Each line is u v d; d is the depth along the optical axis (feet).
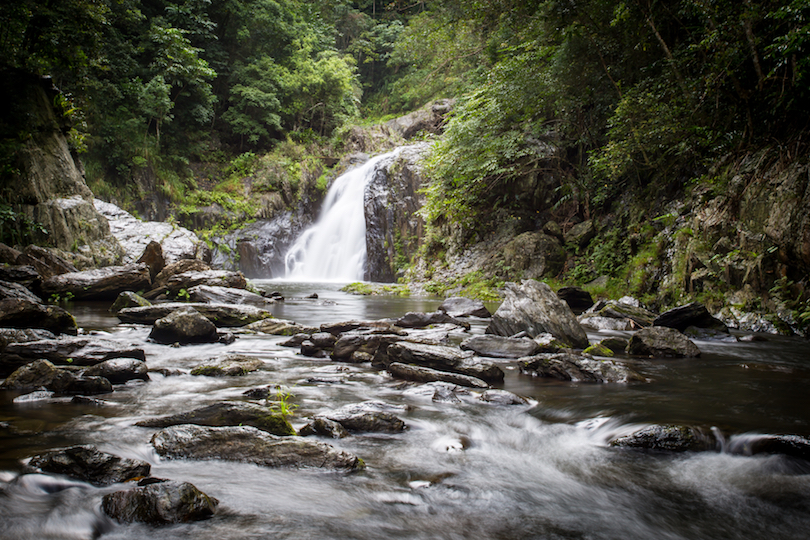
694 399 15.21
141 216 91.91
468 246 68.54
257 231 100.63
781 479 9.94
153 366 18.43
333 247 98.48
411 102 138.21
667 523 8.27
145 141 94.94
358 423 12.16
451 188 65.21
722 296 35.22
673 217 44.06
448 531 7.74
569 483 9.63
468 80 86.28
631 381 17.76
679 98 41.39
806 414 13.50
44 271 42.11
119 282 42.88
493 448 11.34
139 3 98.78
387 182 85.05
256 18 116.26
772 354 24.29
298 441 10.32
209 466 9.77
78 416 12.42
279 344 24.72
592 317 35.81
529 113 59.41
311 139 126.72
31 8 51.78
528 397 15.37
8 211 43.27
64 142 54.19
